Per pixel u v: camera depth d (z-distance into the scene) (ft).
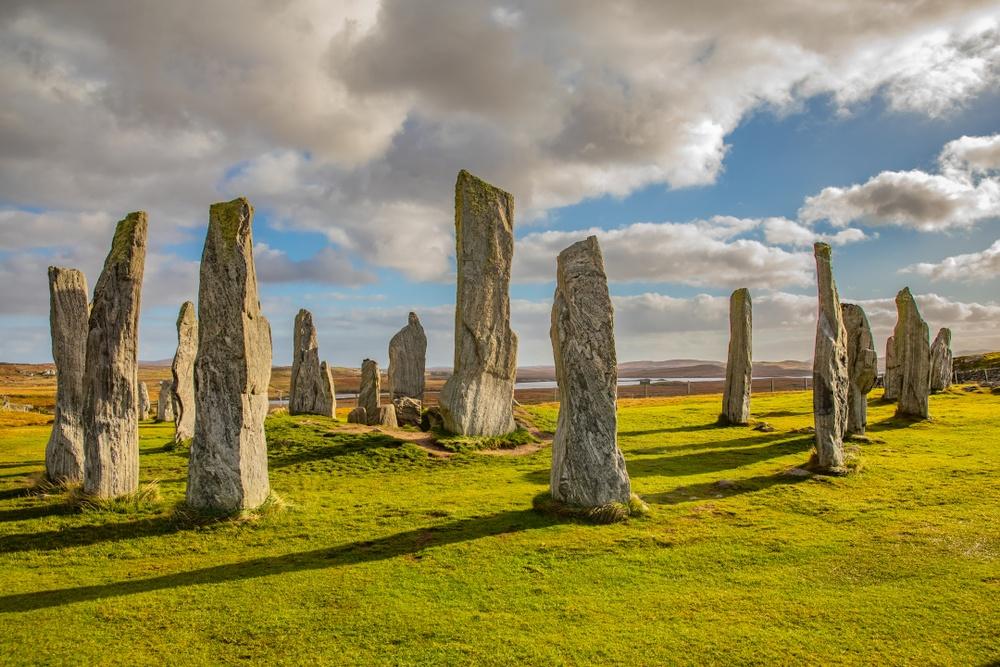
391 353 108.78
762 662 25.84
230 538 43.39
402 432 85.10
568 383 47.24
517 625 29.45
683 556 38.40
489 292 86.02
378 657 26.71
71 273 59.41
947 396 127.03
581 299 47.21
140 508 49.60
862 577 34.60
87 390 50.98
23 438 95.66
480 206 86.74
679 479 60.64
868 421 95.50
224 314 47.34
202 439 47.16
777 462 68.64
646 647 27.17
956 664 25.34
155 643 28.22
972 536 40.60
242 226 47.96
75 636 28.91
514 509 49.67
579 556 38.58
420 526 45.83
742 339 98.53
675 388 253.85
